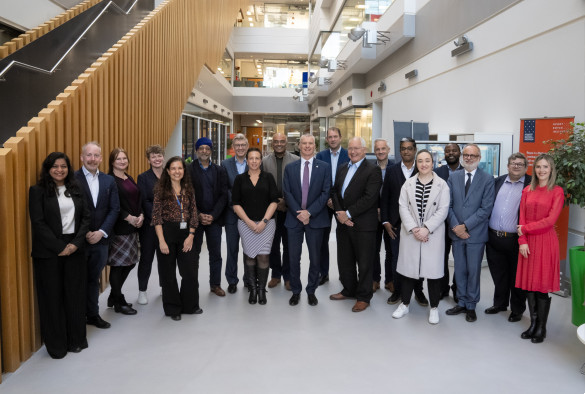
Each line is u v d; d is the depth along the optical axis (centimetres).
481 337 381
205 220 464
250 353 347
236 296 485
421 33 981
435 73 903
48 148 359
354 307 441
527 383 304
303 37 2558
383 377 311
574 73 502
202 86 1459
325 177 455
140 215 430
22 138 324
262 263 461
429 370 322
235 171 501
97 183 385
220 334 383
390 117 1239
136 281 529
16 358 317
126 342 366
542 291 367
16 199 318
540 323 373
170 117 828
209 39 1321
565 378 311
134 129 610
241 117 3039
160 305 454
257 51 2567
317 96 2308
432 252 404
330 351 352
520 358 341
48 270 327
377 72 1380
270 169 511
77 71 524
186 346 359
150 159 461
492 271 435
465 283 429
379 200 491
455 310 434
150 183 456
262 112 2688
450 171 502
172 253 417
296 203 450
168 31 807
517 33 608
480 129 723
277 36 2559
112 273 423
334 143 524
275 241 514
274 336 380
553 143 468
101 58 505
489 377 312
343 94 1764
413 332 390
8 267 306
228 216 488
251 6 2564
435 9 897
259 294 462
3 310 308
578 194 438
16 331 317
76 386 296
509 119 635
